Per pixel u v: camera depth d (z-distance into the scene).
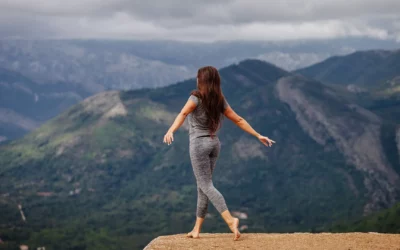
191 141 10.35
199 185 10.42
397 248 9.28
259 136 10.35
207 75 10.12
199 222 10.88
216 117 10.23
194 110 10.20
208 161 10.36
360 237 10.34
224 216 10.20
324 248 9.32
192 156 10.33
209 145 10.23
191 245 9.69
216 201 10.20
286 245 9.57
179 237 11.01
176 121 10.03
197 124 10.28
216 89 10.17
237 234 10.08
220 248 9.39
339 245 9.55
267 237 10.51
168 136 9.78
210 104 10.09
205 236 11.12
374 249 9.23
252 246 9.53
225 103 10.38
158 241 10.29
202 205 10.70
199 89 10.20
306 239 10.18
